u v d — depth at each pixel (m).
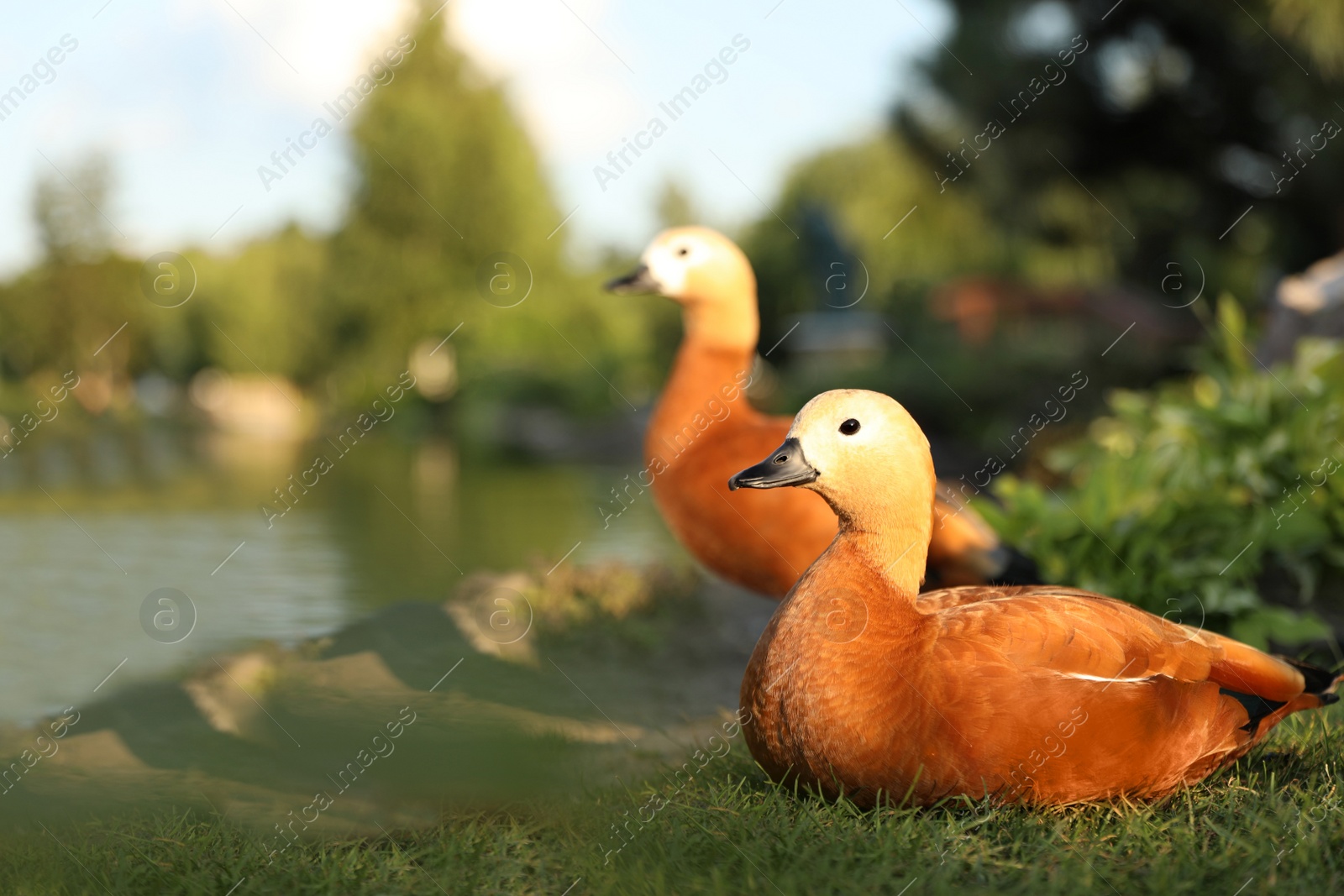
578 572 7.55
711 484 5.34
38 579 7.97
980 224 25.20
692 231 5.91
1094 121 18.05
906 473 3.32
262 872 2.97
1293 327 8.33
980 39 17.39
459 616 6.37
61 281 32.81
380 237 38.56
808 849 2.92
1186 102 17.77
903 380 21.50
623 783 3.65
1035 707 3.08
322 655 5.62
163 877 2.96
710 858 2.96
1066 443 12.05
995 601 3.30
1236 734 3.34
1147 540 5.51
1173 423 6.55
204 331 42.81
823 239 31.77
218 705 4.77
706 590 7.72
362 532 10.68
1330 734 3.83
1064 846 2.96
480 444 27.47
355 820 3.45
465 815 3.46
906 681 3.13
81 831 3.36
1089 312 25.09
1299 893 2.66
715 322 5.88
